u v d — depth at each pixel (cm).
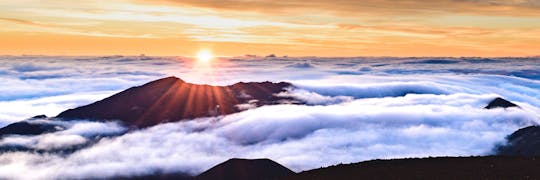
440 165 4028
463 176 3588
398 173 3859
